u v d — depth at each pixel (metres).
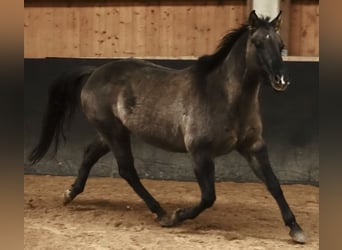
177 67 7.58
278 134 7.36
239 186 7.27
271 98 7.36
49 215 5.80
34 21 8.91
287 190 7.03
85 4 8.70
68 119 6.21
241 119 4.93
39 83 7.96
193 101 5.10
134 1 8.55
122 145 5.76
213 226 5.43
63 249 4.65
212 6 8.34
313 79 7.22
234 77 4.91
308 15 8.02
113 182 7.54
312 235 5.17
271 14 7.60
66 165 7.96
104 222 5.55
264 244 4.84
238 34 5.02
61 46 8.87
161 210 5.48
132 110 5.50
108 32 8.69
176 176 7.62
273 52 4.56
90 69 6.16
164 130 5.32
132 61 5.80
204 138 4.98
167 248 4.68
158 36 8.55
